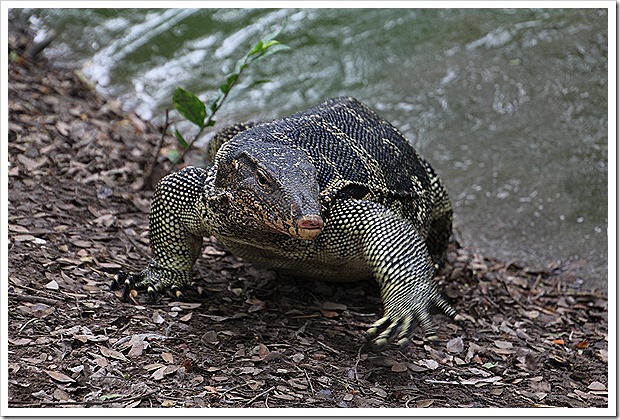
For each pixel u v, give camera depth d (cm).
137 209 1014
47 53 1612
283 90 1579
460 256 1130
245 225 727
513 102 1509
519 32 1683
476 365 787
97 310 734
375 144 863
